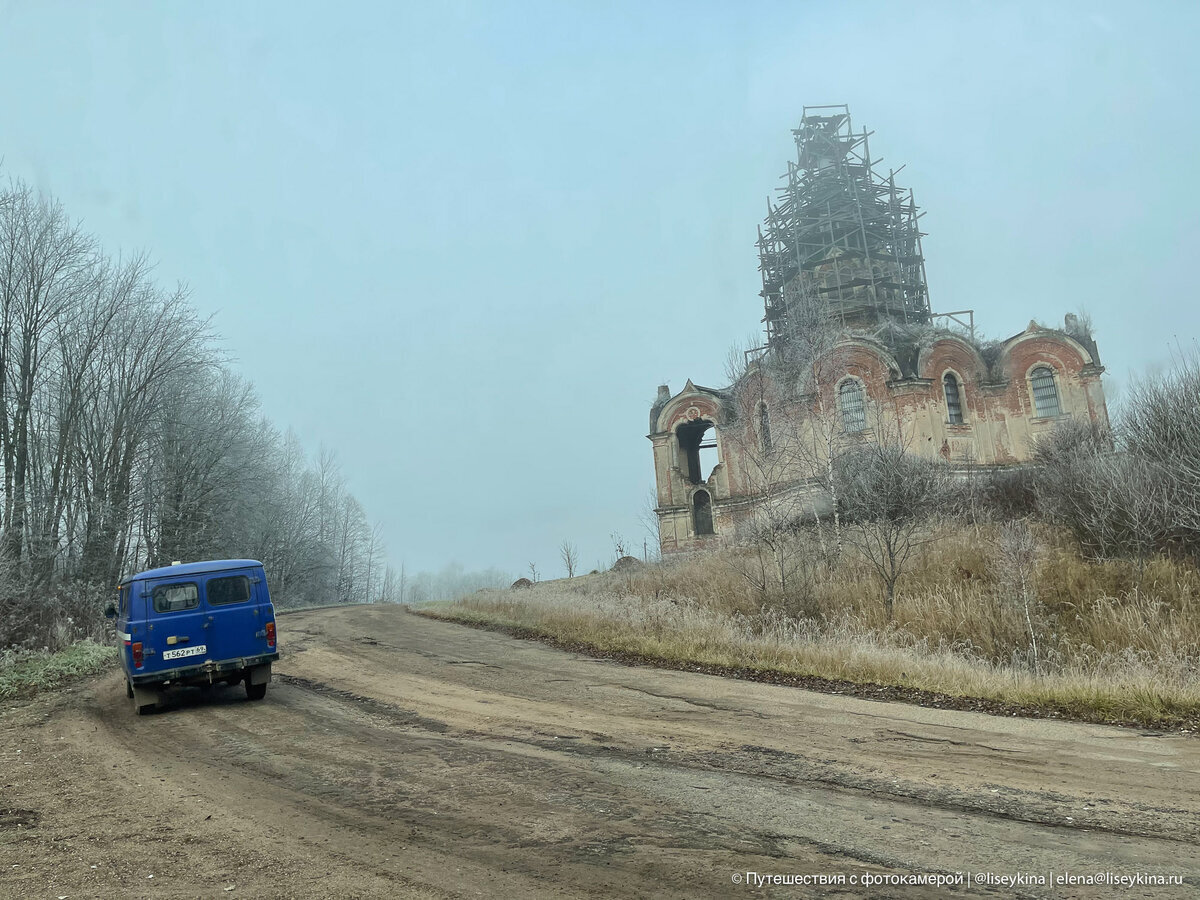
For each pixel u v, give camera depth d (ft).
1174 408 62.80
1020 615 54.75
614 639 54.29
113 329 116.67
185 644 38.96
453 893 15.02
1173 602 53.72
